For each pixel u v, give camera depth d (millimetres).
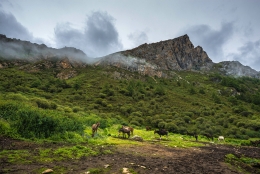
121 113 85688
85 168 8930
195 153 17281
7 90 85500
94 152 12367
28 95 81500
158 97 122250
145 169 9742
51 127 15906
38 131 15031
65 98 95250
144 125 72500
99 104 93688
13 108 21250
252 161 16391
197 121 75812
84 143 15617
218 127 66750
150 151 15562
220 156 16938
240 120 79000
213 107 106438
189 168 11023
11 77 127188
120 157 12039
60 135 16094
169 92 138125
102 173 8500
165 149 17609
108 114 75312
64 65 189125
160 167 10492
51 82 132875
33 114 15812
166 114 87312
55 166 8766
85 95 106938
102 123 34500
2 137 13000
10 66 170500
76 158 10578
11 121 16656
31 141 13398
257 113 100562
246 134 62344
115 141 19188
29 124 14836
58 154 10852
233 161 15070
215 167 12062
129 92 121375
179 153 16250
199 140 35406
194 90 149875
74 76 167250
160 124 67125
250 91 183000
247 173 11477
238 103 125375
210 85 186875
